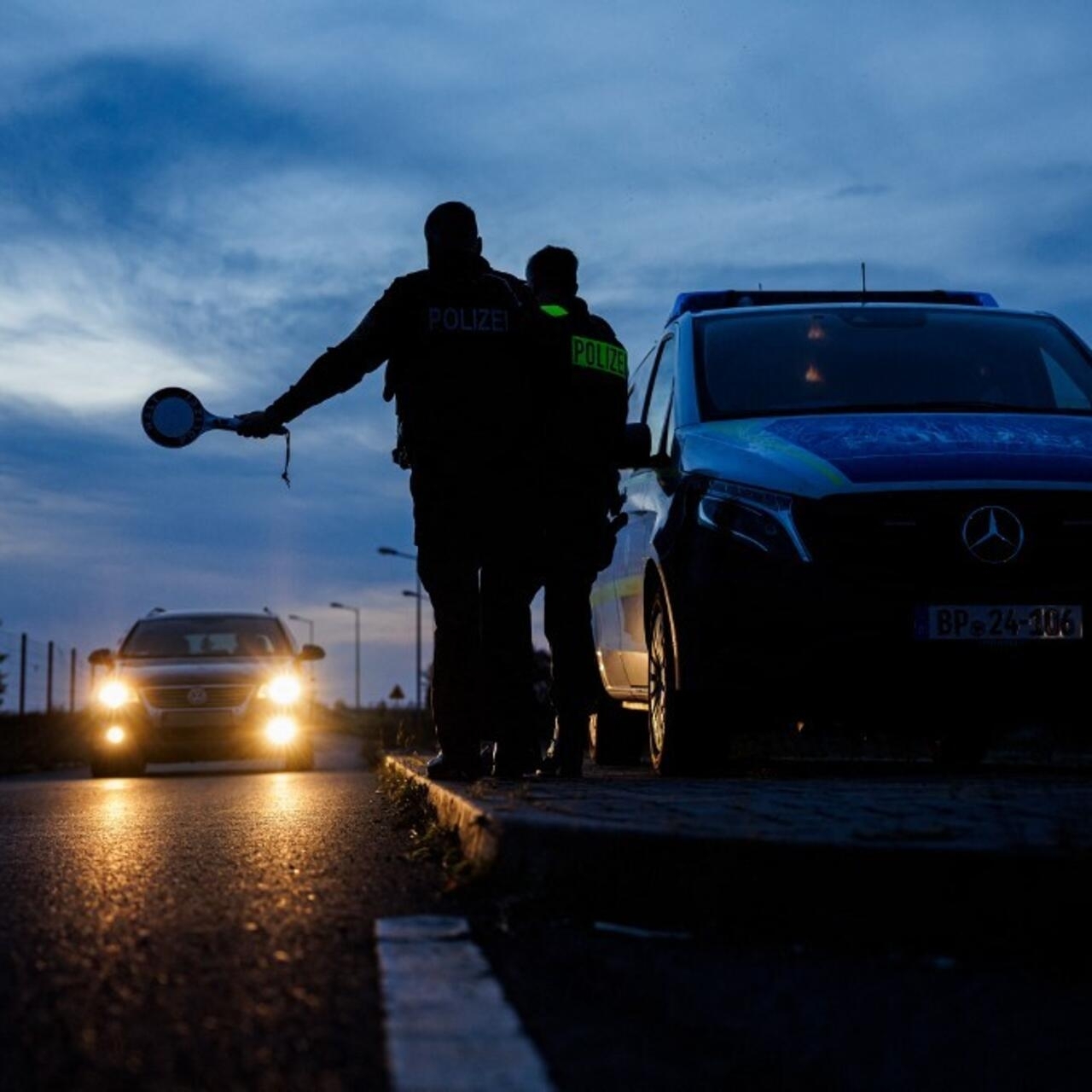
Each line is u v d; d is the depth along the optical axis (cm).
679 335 802
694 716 690
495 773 643
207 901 382
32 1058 236
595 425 647
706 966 298
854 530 624
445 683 619
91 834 610
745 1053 238
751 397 742
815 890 328
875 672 619
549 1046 240
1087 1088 223
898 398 733
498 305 605
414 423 604
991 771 780
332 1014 258
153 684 1747
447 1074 221
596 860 354
